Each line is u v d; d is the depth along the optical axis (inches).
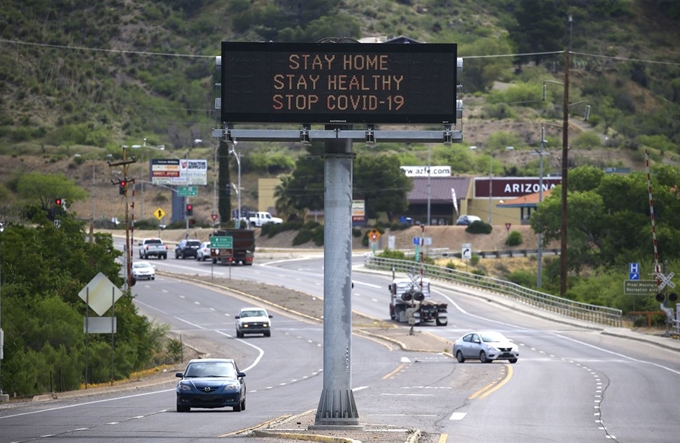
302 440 2674.7
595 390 4576.8
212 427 3090.6
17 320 5600.4
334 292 2891.2
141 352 6717.5
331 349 2891.2
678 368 5777.6
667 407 3902.6
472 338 6309.1
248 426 3115.2
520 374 5428.2
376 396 4301.2
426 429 3075.8
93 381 5723.4
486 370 5708.7
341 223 2893.7
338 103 2783.0
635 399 4195.4
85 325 5305.1
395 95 2783.0
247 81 2780.5
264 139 2822.3
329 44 2785.4
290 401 4207.7
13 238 6520.7
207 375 3772.1
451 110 2785.4
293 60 2780.5
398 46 2785.4
